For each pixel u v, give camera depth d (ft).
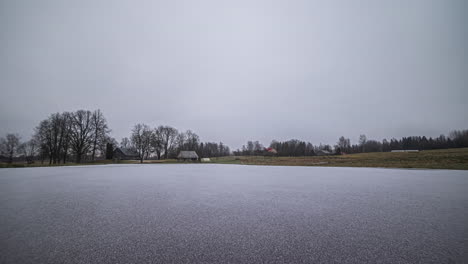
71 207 18.56
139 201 21.38
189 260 8.87
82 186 33.12
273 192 27.55
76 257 9.05
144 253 9.52
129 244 10.52
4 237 11.32
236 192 27.53
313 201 21.50
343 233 12.17
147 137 198.39
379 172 65.67
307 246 10.33
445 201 21.38
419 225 13.60
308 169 86.79
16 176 51.29
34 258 8.91
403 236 11.65
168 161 198.08
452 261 8.68
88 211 17.16
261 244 10.59
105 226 13.32
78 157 142.82
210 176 53.11
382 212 16.96
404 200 21.95
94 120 150.10
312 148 368.68
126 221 14.46
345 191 28.43
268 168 97.25
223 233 12.16
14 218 15.02
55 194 25.58
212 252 9.67
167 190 29.14
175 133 242.78
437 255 9.25
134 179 44.78
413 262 8.66
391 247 10.16
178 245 10.44
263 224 13.85
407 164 106.11
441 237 11.46
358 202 20.98
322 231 12.52
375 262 8.67
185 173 63.62
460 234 11.91
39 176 51.39
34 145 153.69
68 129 141.38
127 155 221.05
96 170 77.25
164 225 13.60
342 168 91.04
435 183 37.17
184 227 13.20
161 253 9.53
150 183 37.55
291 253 9.56
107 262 8.64
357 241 10.96
